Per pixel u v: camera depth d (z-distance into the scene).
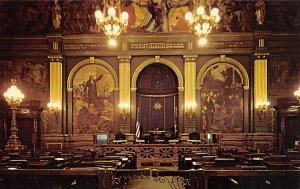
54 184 7.80
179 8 21.95
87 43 22.08
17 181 7.58
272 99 21.73
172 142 20.80
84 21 22.08
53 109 21.64
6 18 22.05
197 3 14.32
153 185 12.15
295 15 21.77
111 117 22.09
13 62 22.14
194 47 21.92
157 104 23.09
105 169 7.14
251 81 21.95
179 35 21.84
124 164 11.19
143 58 22.22
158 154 19.41
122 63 22.00
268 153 13.48
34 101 20.84
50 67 21.89
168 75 23.06
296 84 21.66
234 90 22.05
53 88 21.77
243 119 21.92
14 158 10.90
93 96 22.17
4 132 19.77
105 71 22.22
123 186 11.95
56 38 21.77
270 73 21.81
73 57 22.25
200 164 9.30
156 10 22.02
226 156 12.25
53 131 21.64
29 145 20.69
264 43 21.61
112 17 13.79
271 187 7.35
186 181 9.59
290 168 8.05
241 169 7.57
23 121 20.70
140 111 23.00
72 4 22.06
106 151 19.39
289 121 20.27
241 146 21.55
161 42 21.97
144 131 22.95
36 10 22.05
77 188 8.00
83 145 21.50
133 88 22.08
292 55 21.77
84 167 9.04
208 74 22.16
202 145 19.17
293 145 20.02
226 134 21.81
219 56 22.06
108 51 22.05
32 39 22.00
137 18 22.00
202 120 21.98
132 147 19.56
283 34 21.70
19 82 22.08
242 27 21.94
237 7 21.94
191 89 21.83
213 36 21.88
